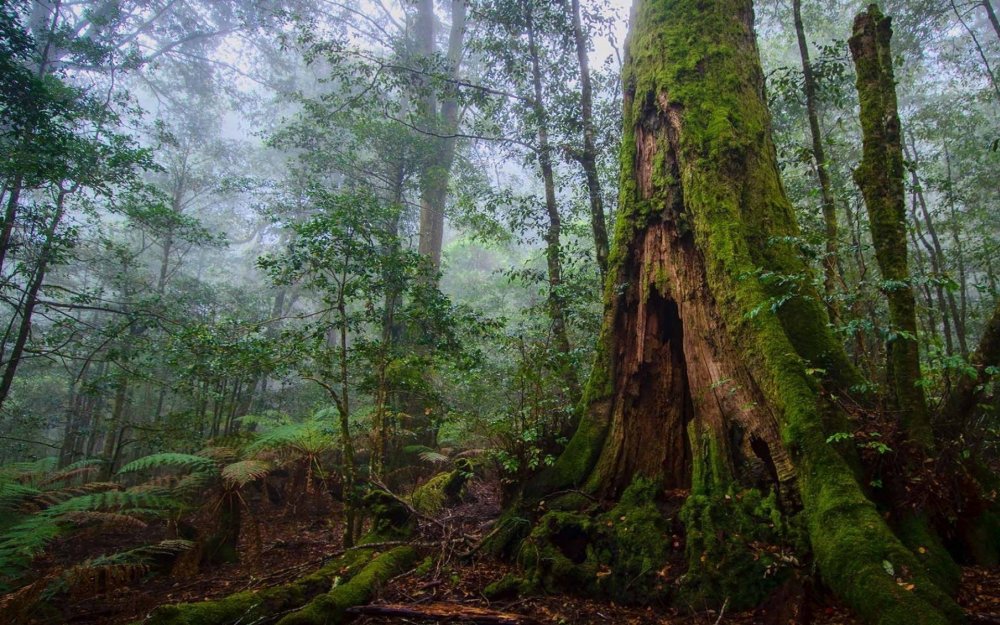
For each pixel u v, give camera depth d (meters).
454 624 3.36
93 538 6.97
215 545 5.74
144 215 12.64
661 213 5.42
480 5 10.11
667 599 3.59
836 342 4.50
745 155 5.21
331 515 8.09
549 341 7.40
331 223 6.70
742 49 5.87
